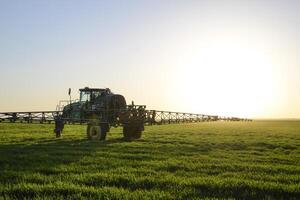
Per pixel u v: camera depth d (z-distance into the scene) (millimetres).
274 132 55969
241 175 15617
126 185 13406
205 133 48719
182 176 15258
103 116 34719
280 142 34938
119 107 35656
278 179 14898
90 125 34500
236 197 11750
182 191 12312
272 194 12344
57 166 17062
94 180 13891
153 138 37094
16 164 17734
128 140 34000
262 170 17297
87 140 33344
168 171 16594
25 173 15047
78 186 12539
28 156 20500
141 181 13781
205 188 13086
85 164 18203
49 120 36719
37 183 13352
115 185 13336
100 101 35156
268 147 30594
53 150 23891
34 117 36438
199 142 32906
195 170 17094
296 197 12102
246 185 13406
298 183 14242
